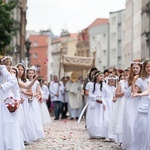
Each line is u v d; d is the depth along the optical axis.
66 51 149.75
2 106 11.40
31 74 16.23
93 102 17.09
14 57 65.75
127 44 91.88
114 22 111.00
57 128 22.09
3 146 11.29
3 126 11.36
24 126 14.82
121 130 14.46
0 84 11.55
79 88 29.62
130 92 13.10
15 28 31.69
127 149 13.32
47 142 15.93
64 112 30.28
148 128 11.89
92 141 16.33
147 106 12.07
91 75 18.16
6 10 30.72
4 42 31.17
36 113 15.88
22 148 11.77
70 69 31.52
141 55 76.94
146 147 11.97
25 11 85.06
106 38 116.19
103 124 16.67
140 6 78.56
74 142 16.02
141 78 12.48
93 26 124.62
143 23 75.38
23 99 13.84
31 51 158.38
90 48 127.69
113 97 15.26
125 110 13.27
